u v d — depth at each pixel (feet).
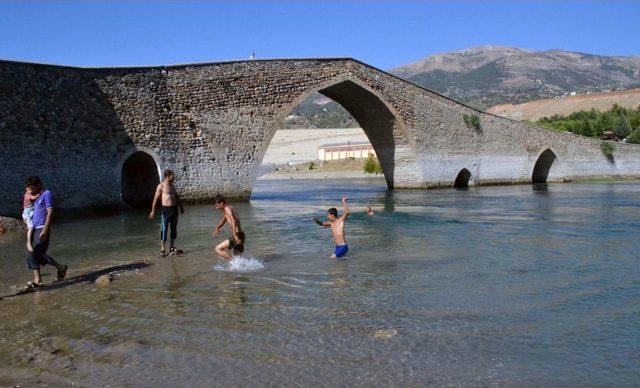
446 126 142.82
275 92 105.60
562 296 32.24
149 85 92.32
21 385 21.21
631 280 36.19
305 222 71.05
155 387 20.81
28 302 32.19
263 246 50.93
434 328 26.61
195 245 52.24
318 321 27.84
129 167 100.68
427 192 129.59
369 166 262.47
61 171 81.71
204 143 98.07
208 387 20.71
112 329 27.20
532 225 65.51
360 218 74.49
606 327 26.68
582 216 75.25
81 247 51.80
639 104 401.49
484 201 102.63
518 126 166.09
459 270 39.55
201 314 29.30
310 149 421.18
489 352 23.58
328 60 112.68
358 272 38.99
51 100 81.10
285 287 34.73
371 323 27.43
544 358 22.94
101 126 86.84
